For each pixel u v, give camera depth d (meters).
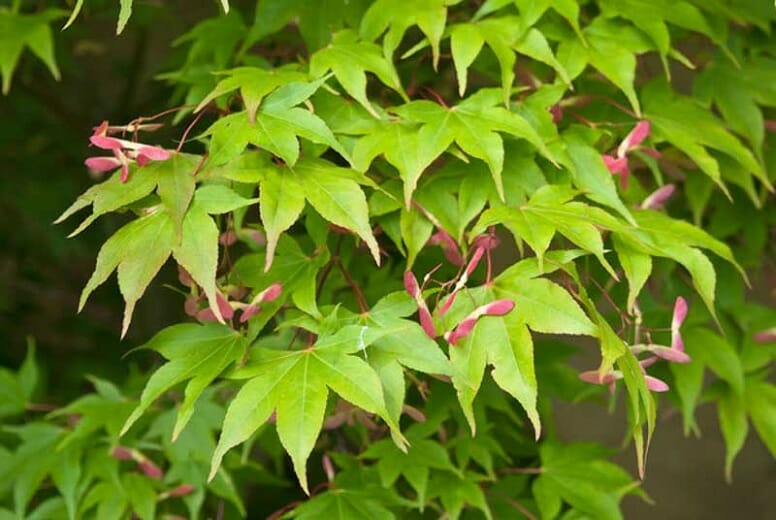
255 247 0.82
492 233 0.76
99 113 1.41
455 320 0.71
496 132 0.75
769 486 1.46
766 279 1.02
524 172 0.77
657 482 1.49
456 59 0.77
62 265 1.60
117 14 1.08
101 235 1.46
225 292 0.74
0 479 0.91
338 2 0.84
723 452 1.48
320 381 0.69
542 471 0.89
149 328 1.32
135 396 0.97
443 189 0.77
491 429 0.91
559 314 0.70
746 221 0.92
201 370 0.71
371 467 0.85
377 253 0.70
